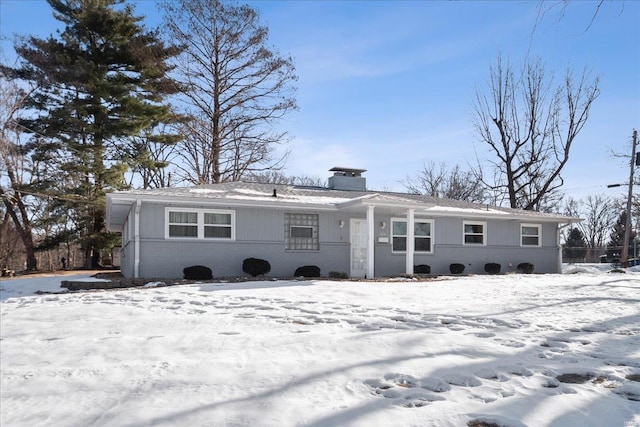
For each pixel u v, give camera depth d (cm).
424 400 358
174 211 1553
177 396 371
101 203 2580
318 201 1769
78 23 2655
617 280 1489
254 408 340
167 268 1527
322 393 372
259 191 1823
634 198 3547
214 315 781
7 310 933
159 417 328
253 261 1608
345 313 786
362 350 501
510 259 2103
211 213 1605
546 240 2194
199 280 1470
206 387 390
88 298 1072
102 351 534
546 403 348
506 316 740
